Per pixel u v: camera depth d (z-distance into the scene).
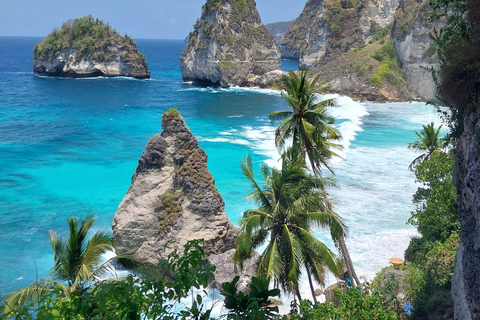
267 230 16.83
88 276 14.40
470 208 12.41
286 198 15.92
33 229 28.50
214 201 23.20
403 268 21.22
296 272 15.40
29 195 34.53
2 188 35.94
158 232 22.77
